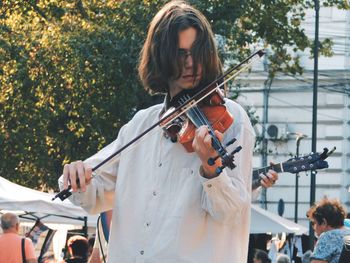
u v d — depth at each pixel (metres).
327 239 8.78
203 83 3.74
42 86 25.41
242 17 27.81
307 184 39.97
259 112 41.19
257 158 41.00
